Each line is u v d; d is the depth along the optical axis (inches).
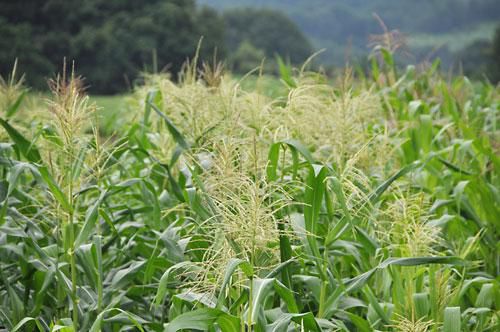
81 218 306.7
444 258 229.5
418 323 219.8
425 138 366.0
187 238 251.3
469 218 315.6
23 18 2544.3
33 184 332.8
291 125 299.7
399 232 265.9
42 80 2158.0
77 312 252.8
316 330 209.0
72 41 2332.7
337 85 349.1
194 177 241.3
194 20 2113.7
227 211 207.6
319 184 232.2
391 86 490.3
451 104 439.5
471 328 273.0
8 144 279.6
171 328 197.3
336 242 270.2
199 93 307.7
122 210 303.4
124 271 259.9
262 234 197.8
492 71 1298.0
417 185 341.1
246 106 301.4
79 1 2438.5
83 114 249.1
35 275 263.3
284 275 231.3
